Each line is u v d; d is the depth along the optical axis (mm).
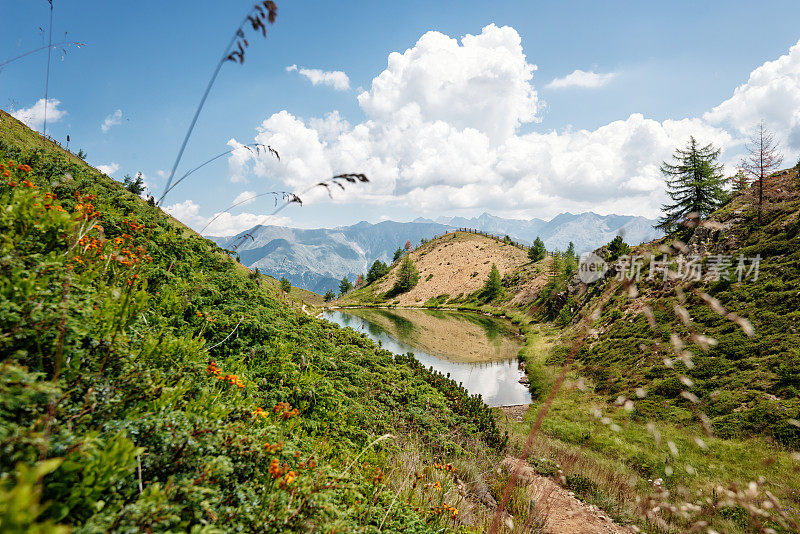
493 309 84812
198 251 10836
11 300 2492
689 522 7398
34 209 3707
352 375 10633
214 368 4301
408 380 13680
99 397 2629
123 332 3232
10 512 1286
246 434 3387
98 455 2092
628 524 7812
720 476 12031
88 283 3639
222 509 2531
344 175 1712
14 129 13250
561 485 9812
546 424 19422
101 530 1844
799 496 9086
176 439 2678
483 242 141875
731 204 40750
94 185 10578
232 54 1558
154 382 3242
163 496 2180
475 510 6117
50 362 2533
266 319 9391
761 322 23828
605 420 3332
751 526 6234
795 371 18875
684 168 51531
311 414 6328
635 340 28344
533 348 41688
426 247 159000
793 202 34531
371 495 4332
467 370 37594
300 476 3449
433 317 82375
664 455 14266
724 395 19062
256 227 2422
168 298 6094
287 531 2709
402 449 7398
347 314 90938
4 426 1776
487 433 11930
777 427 15602
